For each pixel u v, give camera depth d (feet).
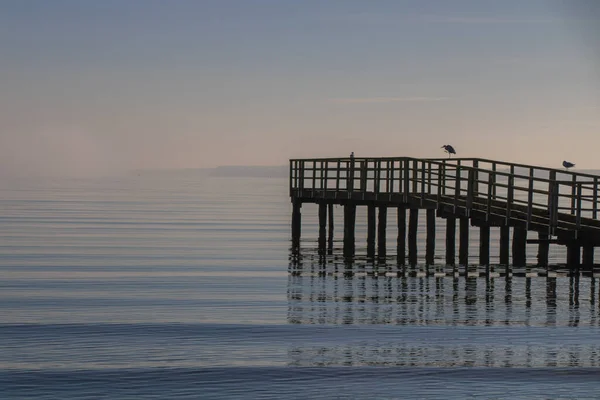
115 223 272.51
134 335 84.02
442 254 156.76
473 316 89.92
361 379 68.95
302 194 172.86
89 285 118.32
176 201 492.13
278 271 132.46
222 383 68.13
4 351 77.25
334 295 105.29
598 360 73.10
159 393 65.77
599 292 102.58
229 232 234.79
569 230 100.17
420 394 65.36
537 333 82.28
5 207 383.24
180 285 117.91
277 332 84.79
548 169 116.78
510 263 133.49
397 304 97.76
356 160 149.59
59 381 68.44
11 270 136.26
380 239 153.17
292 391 66.23
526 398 64.23
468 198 116.06
